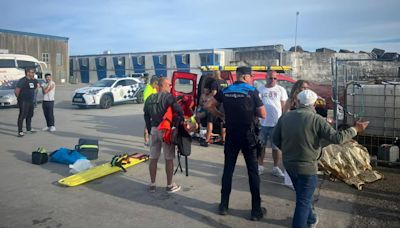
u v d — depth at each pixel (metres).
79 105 16.36
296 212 3.44
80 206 4.62
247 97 4.11
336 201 4.73
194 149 7.89
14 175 5.92
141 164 6.62
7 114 14.24
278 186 5.39
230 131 4.22
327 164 5.57
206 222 4.15
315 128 3.34
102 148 8.04
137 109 16.38
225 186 4.32
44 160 6.64
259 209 4.20
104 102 16.50
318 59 34.09
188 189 5.28
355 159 5.63
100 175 5.77
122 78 17.95
